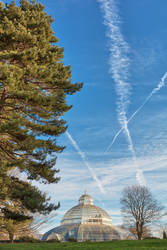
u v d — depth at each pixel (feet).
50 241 98.63
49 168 42.52
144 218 138.21
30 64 40.27
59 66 43.55
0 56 37.24
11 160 41.47
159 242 71.51
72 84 42.88
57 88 43.42
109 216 224.94
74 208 230.68
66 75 43.93
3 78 34.37
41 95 38.19
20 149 38.29
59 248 50.85
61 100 40.78
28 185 43.47
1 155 42.09
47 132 40.16
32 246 53.21
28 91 36.37
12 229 38.22
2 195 37.29
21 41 41.65
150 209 139.13
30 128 40.81
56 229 208.03
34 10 50.83
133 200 142.31
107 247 55.42
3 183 38.27
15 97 37.47
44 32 46.47
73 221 214.48
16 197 38.29
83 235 191.52
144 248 52.34
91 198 240.94
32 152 40.75
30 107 40.81
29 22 45.65
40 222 74.64
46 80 39.93
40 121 43.86
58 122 43.24
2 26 41.34
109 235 193.16
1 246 48.11
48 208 36.86
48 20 50.72
